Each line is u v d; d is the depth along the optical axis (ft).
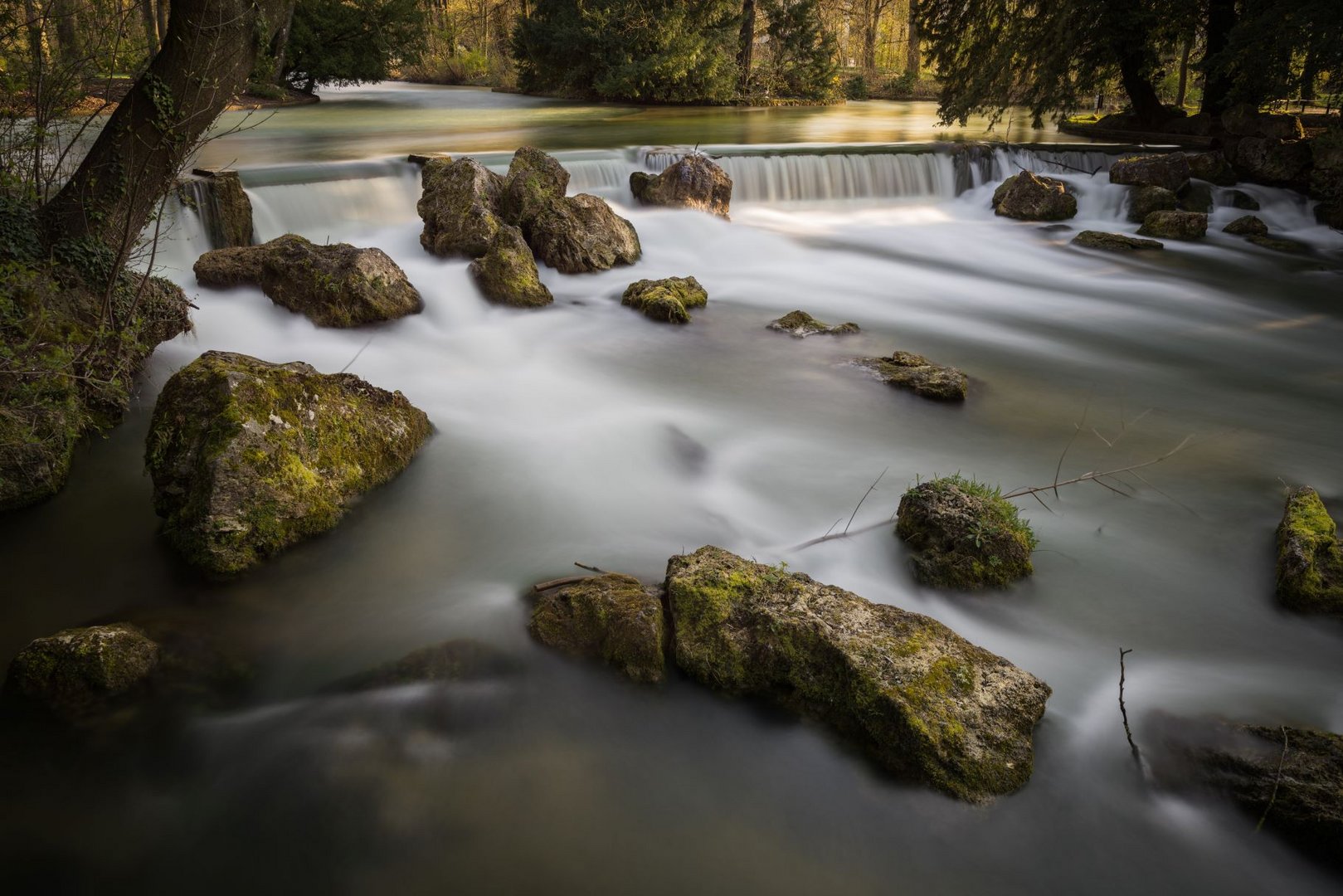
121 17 24.53
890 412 27.89
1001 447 25.61
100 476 22.12
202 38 25.86
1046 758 13.94
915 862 12.38
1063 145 68.03
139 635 15.65
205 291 32.99
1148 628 17.39
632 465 24.26
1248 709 15.06
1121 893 11.98
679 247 47.32
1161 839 12.76
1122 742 14.32
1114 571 19.25
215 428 18.45
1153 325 39.27
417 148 59.41
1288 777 12.97
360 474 21.27
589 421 26.89
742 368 31.48
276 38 100.53
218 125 72.59
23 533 19.69
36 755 13.84
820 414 27.68
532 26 123.34
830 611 15.24
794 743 14.24
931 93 162.91
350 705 14.97
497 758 13.98
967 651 14.78
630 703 15.02
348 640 16.65
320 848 12.52
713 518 21.49
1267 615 17.92
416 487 22.44
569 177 47.70
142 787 13.43
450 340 32.99
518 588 18.21
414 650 16.21
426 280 36.14
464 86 168.96
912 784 13.30
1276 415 28.91
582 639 15.89
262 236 39.96
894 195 62.18
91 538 19.49
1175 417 28.45
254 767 13.74
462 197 39.32
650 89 119.24
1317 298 43.91
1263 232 54.95
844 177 60.08
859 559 19.33
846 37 237.25
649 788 13.52
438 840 12.60
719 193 50.65
